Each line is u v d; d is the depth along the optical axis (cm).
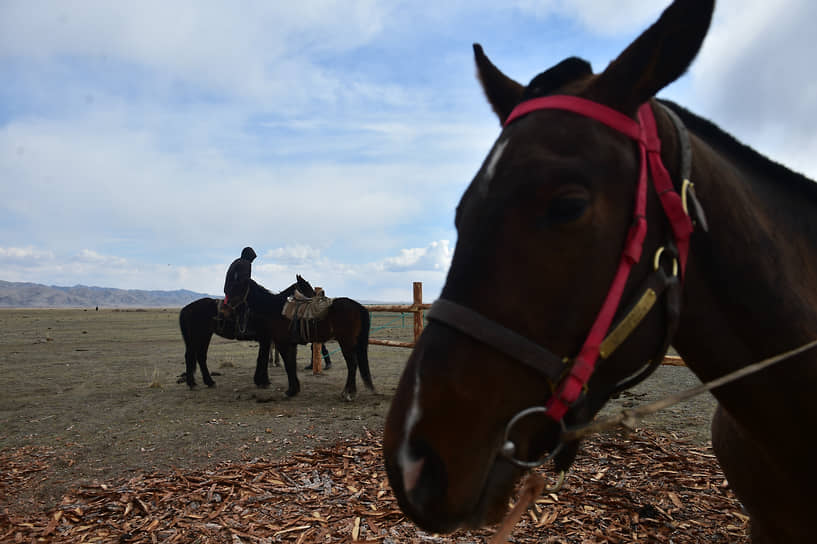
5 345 1647
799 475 118
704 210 111
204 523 312
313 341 714
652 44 99
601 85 104
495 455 93
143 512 331
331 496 349
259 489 366
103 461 445
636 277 99
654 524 284
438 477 89
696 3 95
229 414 619
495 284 94
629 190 99
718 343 115
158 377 941
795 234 126
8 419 606
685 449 402
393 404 98
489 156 110
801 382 109
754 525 153
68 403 697
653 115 111
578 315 95
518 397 94
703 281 113
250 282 774
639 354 100
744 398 116
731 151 135
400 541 284
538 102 108
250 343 1719
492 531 292
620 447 417
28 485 387
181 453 464
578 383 93
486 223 98
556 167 95
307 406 662
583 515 299
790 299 112
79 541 294
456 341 94
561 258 93
